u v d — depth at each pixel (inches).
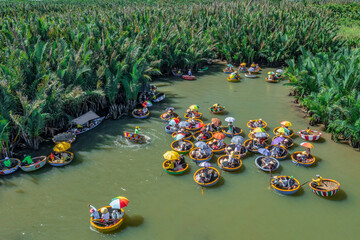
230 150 919.0
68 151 976.9
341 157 928.9
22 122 910.4
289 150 968.9
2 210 732.0
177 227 674.8
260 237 644.7
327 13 2479.1
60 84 1042.1
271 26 2102.6
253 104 1344.7
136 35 1771.7
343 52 1440.7
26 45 1171.9
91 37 1341.0
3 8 2694.4
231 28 2041.1
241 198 763.4
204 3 3570.4
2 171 848.9
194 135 1055.6
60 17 2293.3
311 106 1097.4
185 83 1659.7
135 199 764.6
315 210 720.3
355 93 997.2
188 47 1839.3
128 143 1025.5
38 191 797.9
